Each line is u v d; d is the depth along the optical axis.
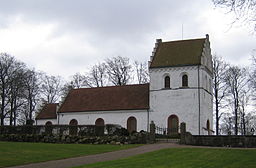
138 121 57.66
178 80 56.62
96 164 23.98
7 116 73.62
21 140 45.97
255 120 78.88
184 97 55.78
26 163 25.62
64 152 31.86
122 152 32.16
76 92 66.81
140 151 32.59
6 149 32.56
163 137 49.62
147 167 22.36
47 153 30.77
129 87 63.00
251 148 34.56
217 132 66.94
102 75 82.69
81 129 44.53
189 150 31.11
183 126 40.94
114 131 43.72
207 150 30.97
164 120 56.28
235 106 68.75
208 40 61.34
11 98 70.69
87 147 36.53
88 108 61.66
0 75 70.00
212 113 60.88
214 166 22.77
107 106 60.56
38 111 67.56
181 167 22.38
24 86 74.75
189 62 56.31
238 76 68.62
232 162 24.34
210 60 61.91
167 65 57.41
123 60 80.88
